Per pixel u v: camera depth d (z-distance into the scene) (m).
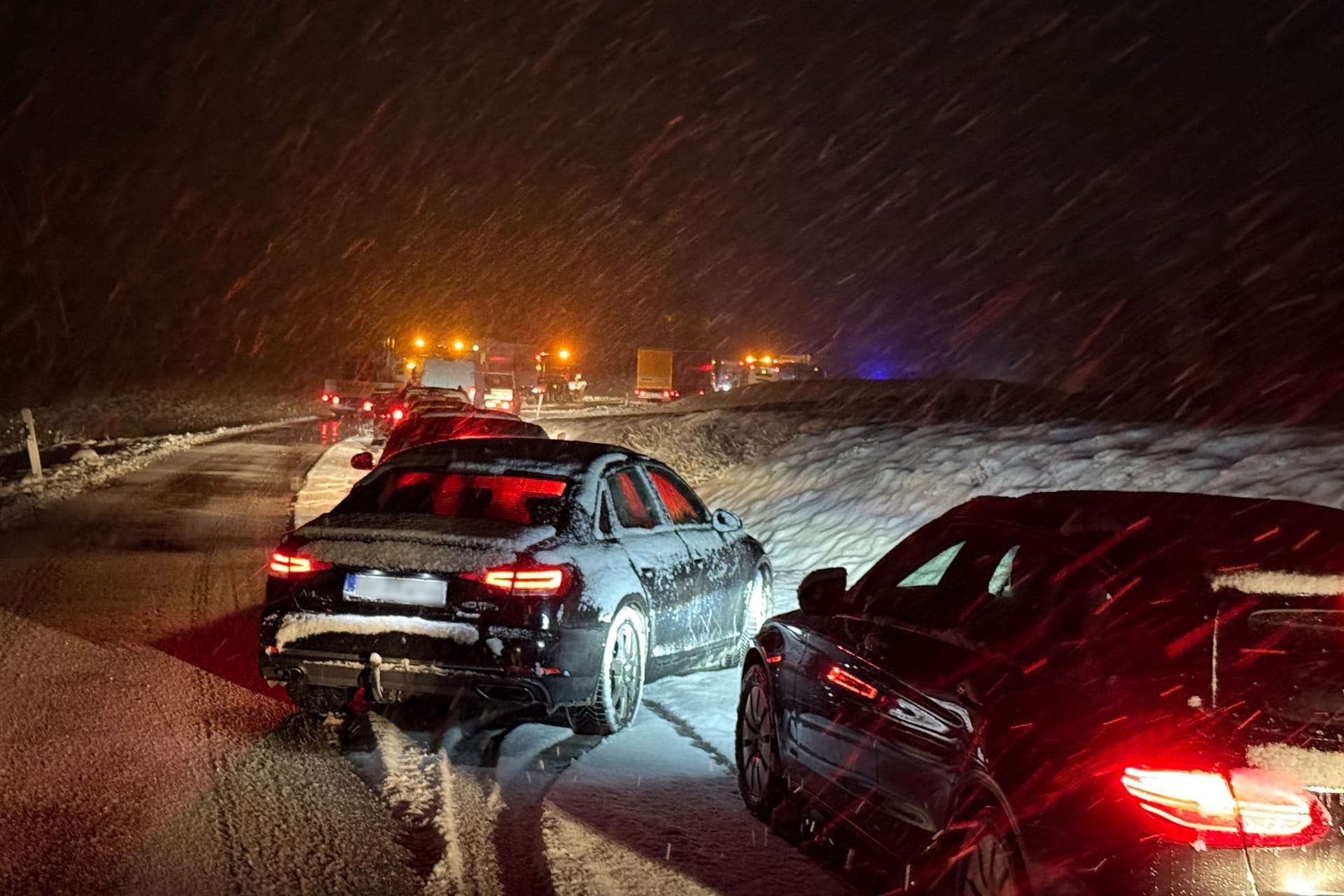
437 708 6.98
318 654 6.25
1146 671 3.38
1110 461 12.82
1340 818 2.88
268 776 5.57
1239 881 2.88
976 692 3.81
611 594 6.48
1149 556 3.75
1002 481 13.16
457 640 6.08
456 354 53.12
